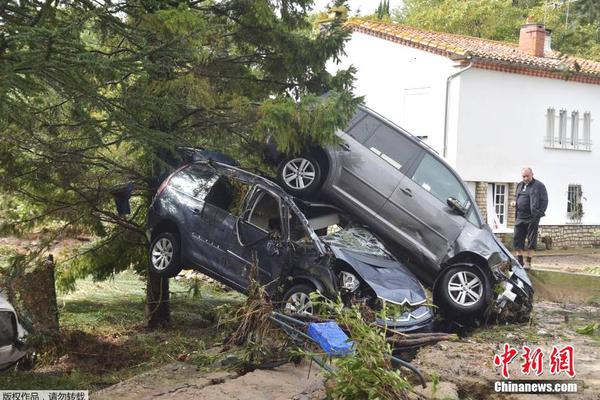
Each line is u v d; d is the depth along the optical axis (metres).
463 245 10.23
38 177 9.97
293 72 11.15
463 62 21.78
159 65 7.82
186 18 8.34
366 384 5.86
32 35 6.07
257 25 10.69
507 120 23.14
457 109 21.98
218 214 9.42
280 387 6.61
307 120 9.46
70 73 6.72
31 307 8.31
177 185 9.96
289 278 8.75
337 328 6.79
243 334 7.34
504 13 38.09
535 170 24.12
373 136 10.67
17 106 6.75
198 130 10.36
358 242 9.84
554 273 16.77
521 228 15.45
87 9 7.64
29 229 11.00
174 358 8.35
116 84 7.95
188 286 14.13
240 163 11.28
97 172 10.39
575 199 25.61
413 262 10.54
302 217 9.02
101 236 11.34
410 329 8.73
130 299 12.68
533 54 25.41
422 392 6.52
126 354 8.73
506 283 10.32
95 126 7.71
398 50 23.55
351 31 11.12
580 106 25.27
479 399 6.93
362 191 10.41
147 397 6.27
